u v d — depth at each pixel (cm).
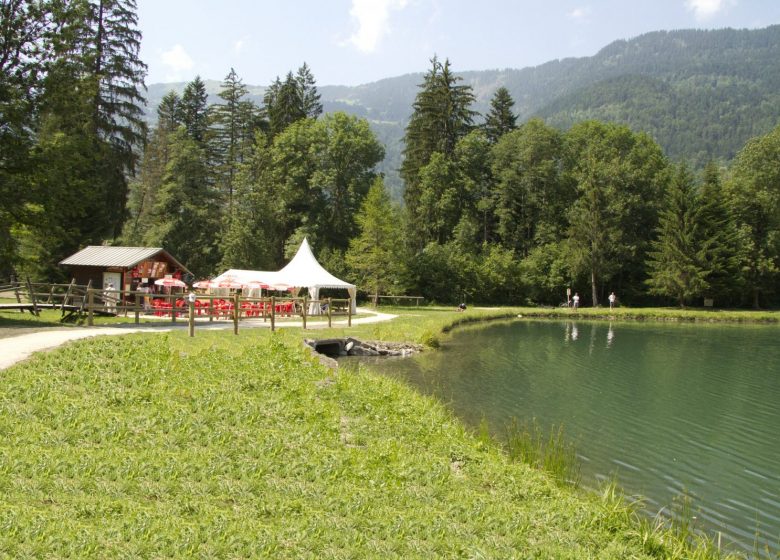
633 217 6206
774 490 1009
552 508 734
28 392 962
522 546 613
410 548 585
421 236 6300
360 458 833
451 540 611
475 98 6662
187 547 525
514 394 1698
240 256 5028
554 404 1586
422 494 741
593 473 1044
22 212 2302
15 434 777
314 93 6738
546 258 6153
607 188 6022
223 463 749
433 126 6444
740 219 6094
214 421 926
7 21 2281
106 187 3741
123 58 3819
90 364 1212
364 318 3538
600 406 1582
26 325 1984
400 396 1327
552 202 6631
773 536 834
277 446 834
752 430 1385
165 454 758
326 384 1312
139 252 3122
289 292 4344
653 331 3878
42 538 514
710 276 5734
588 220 5941
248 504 649
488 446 1053
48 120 2589
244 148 6184
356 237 5762
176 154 5331
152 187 6184
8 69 2319
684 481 1038
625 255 6022
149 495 643
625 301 6303
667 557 650
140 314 2903
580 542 647
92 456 717
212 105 6669
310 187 5809
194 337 1905
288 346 1736
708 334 3706
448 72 6469
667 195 6116
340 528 608
